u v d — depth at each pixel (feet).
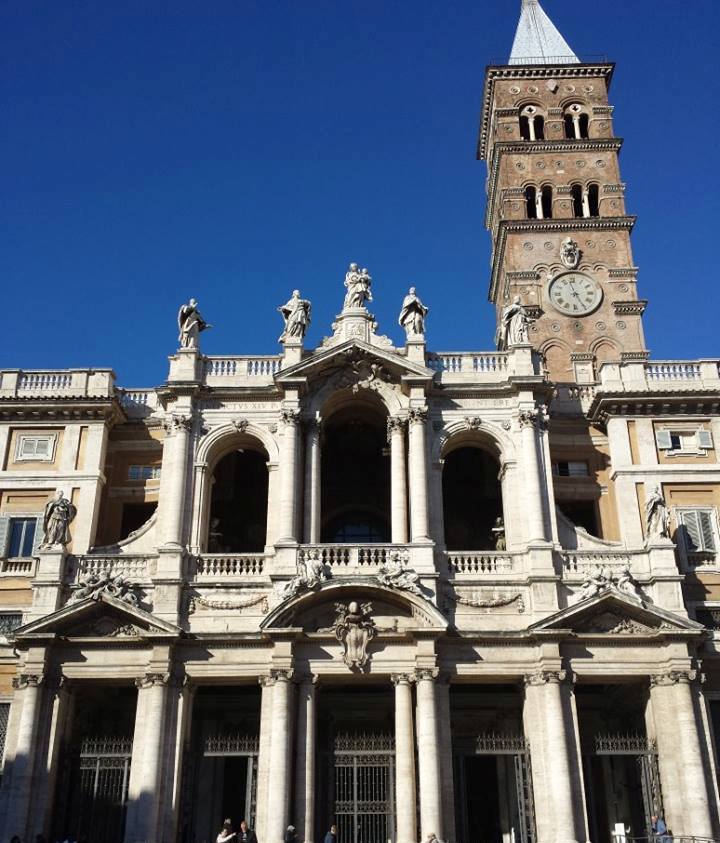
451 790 118.83
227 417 141.49
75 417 146.00
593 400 148.15
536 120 211.41
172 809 118.11
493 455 145.89
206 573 131.13
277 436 140.26
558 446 148.46
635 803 132.46
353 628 124.57
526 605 128.47
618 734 127.54
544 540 131.44
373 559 129.80
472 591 129.29
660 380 148.66
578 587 129.80
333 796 121.39
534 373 143.95
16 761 118.52
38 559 135.03
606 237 193.26
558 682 123.03
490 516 154.10
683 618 125.70
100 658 125.18
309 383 141.38
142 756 119.55
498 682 128.77
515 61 220.84
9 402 145.07
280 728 119.44
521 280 188.75
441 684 124.06
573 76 212.23
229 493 152.66
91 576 129.29
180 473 136.26
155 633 124.16
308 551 130.00
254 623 127.03
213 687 138.10
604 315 186.29
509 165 202.18
